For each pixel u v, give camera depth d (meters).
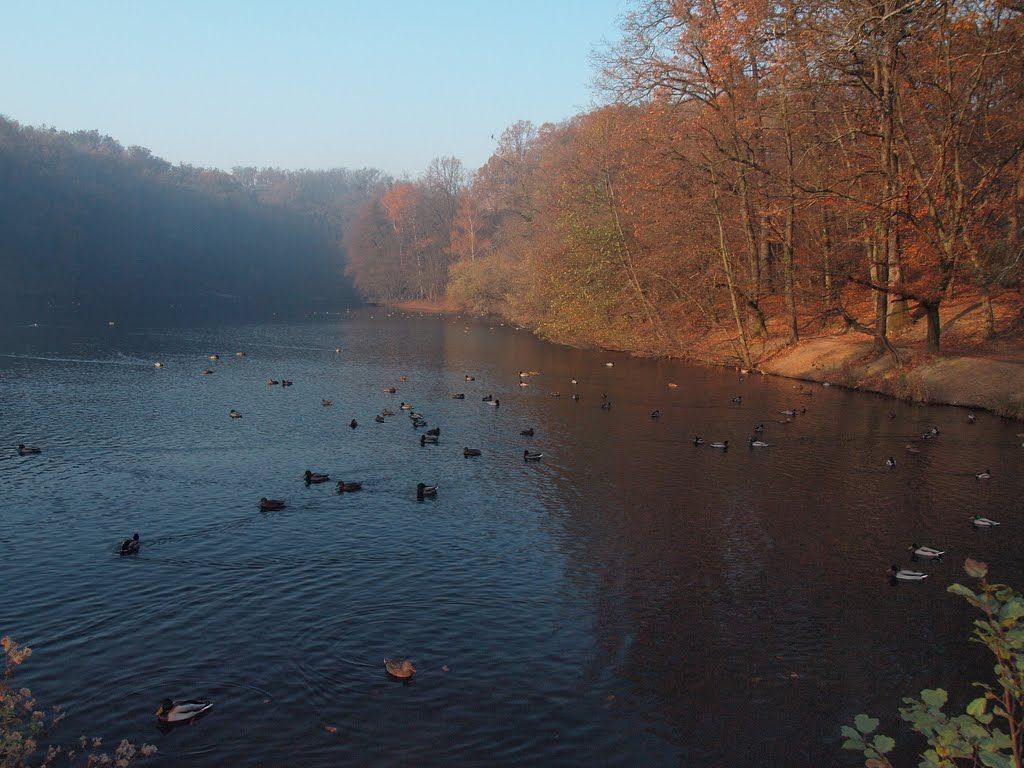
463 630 16.17
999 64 35.75
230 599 17.41
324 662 14.83
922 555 19.91
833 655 15.23
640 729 12.92
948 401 38.88
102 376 50.00
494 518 22.98
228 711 13.20
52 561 19.34
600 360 61.34
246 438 32.75
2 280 120.38
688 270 57.50
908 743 12.53
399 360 61.84
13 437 31.92
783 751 12.39
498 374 53.34
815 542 21.03
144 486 25.61
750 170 49.75
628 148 55.38
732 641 15.78
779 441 32.31
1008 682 5.92
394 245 155.25
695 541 21.17
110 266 139.12
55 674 14.27
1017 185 41.03
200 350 67.25
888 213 37.19
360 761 12.00
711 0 44.66
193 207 163.88
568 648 15.49
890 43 34.09
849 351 47.91
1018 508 23.58
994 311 45.22
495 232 137.88
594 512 23.55
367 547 20.62
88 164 145.38
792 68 40.12
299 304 149.75
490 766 11.94
